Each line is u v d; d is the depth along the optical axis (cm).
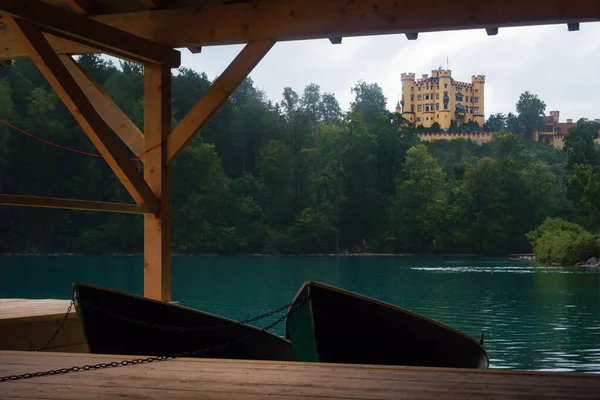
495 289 2847
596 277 3578
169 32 684
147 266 694
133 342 535
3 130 6091
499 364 1169
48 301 708
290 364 381
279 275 3797
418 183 7038
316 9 639
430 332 521
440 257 6369
